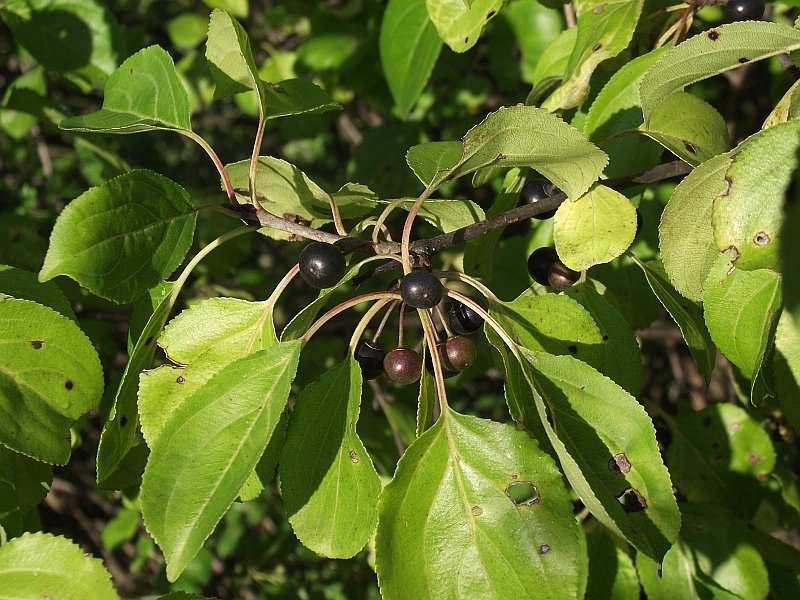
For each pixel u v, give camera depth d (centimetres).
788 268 15
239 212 18
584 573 21
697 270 17
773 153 15
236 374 16
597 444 16
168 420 15
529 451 15
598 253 18
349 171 36
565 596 15
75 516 49
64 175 49
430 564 15
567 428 16
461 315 18
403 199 18
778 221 15
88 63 29
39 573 16
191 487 15
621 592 22
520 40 31
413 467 15
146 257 18
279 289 18
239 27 18
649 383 43
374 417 31
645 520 16
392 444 31
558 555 15
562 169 17
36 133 43
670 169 19
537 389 16
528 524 15
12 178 49
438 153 19
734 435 24
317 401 17
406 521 15
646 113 18
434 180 17
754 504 24
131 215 17
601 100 21
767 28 16
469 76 36
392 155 36
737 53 17
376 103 38
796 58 17
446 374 18
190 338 18
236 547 50
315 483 16
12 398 16
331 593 48
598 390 16
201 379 18
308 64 36
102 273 17
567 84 21
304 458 17
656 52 20
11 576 16
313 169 56
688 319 19
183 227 18
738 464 24
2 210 41
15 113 36
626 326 20
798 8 27
